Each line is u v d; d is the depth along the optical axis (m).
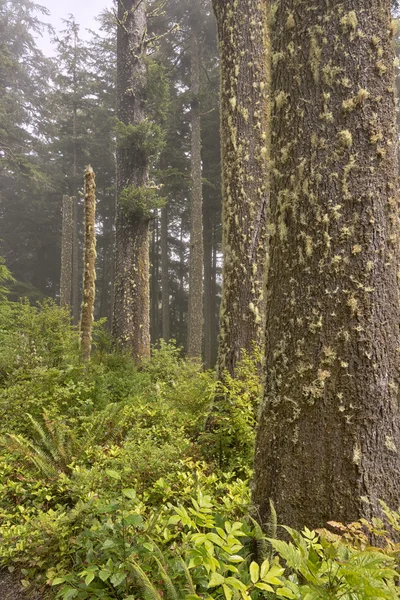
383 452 2.06
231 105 5.10
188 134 19.83
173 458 3.33
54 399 4.75
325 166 2.23
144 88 10.05
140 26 10.12
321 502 2.09
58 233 26.86
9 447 3.49
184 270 26.27
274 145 2.51
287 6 2.45
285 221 2.39
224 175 5.18
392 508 2.02
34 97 24.09
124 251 9.20
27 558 2.53
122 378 6.52
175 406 5.01
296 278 2.30
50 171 23.94
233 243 4.95
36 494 3.06
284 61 2.45
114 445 3.81
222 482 3.37
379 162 2.18
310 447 2.14
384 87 2.22
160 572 1.71
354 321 2.11
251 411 3.87
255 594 1.73
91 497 2.70
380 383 2.08
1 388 5.46
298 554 1.50
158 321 25.44
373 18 2.23
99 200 25.16
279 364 2.33
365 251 2.13
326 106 2.25
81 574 1.89
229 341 4.79
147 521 2.41
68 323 7.52
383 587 1.42
